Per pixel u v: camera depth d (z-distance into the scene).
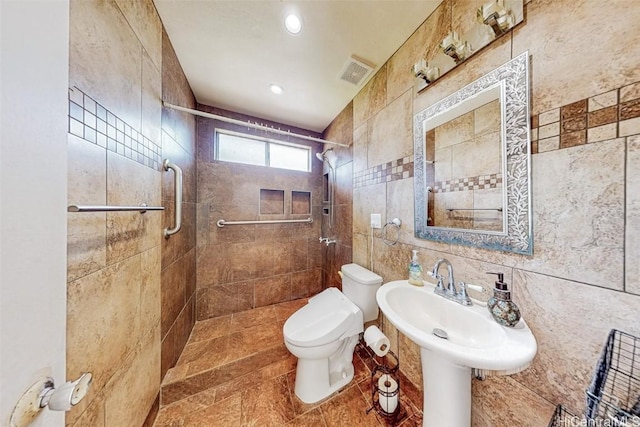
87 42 0.61
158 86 1.11
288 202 2.35
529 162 0.70
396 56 1.32
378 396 1.17
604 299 0.56
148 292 0.99
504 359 0.54
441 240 1.01
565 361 0.63
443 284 0.94
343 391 1.22
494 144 0.81
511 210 0.75
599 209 0.57
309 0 1.00
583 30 0.59
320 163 2.52
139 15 0.91
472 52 0.87
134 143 0.87
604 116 0.56
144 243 0.95
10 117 0.26
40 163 0.30
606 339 0.54
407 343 1.21
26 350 0.27
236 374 1.34
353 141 1.82
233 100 1.88
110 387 0.71
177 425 1.04
